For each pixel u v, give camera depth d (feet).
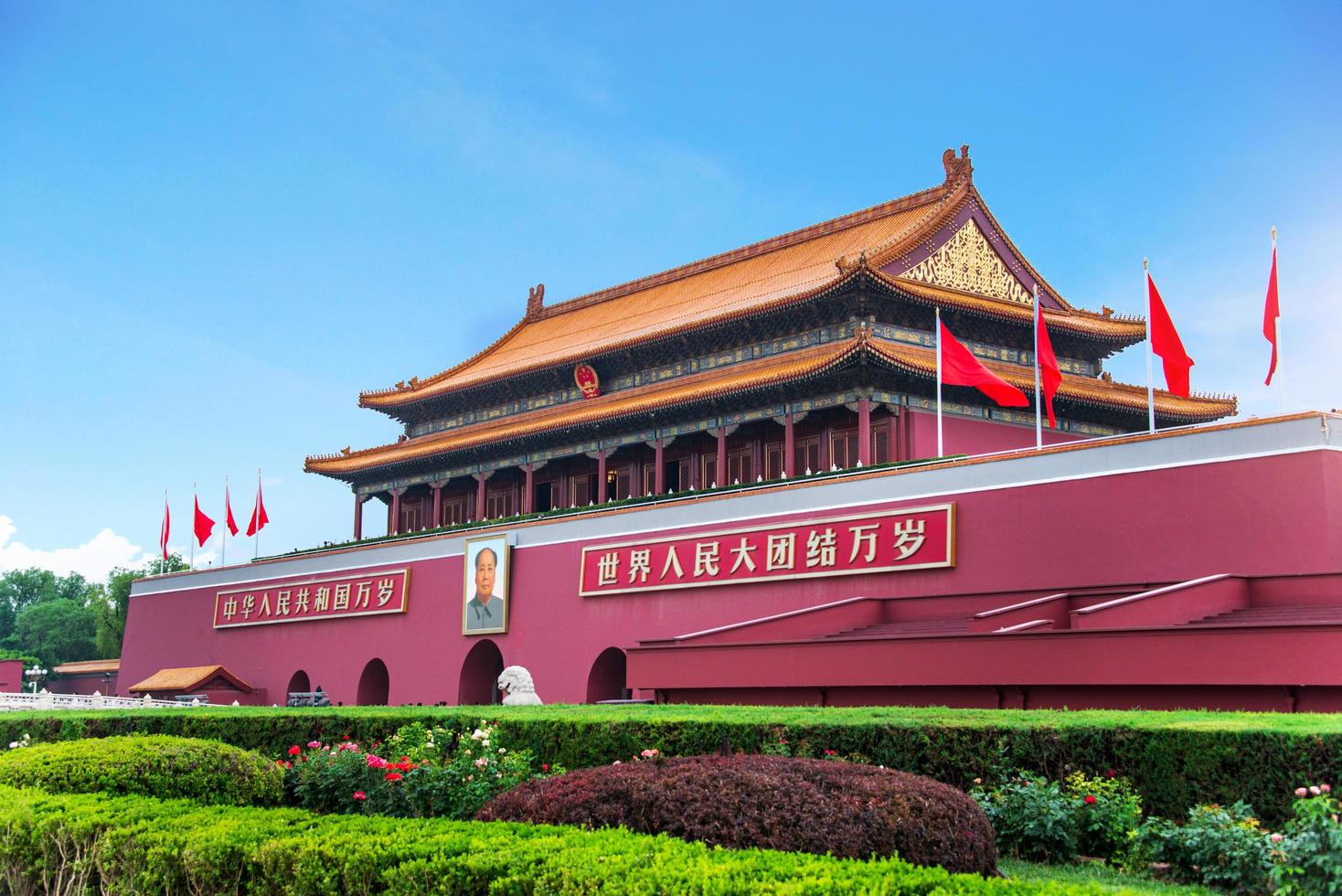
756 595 169.37
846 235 251.39
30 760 72.95
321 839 52.60
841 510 161.38
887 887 40.96
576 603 197.16
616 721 84.28
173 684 263.90
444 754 88.22
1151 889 58.29
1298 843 54.13
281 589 263.90
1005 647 109.70
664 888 42.57
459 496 291.58
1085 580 134.82
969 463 148.77
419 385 299.99
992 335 219.20
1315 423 119.75
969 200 226.38
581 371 250.37
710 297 254.06
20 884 60.49
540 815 58.03
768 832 53.52
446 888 47.34
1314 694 92.38
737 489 195.52
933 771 73.26
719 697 135.74
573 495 262.26
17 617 554.46
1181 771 65.46
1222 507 125.08
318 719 105.91
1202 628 97.50
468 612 217.36
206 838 54.80
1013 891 40.50
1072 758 69.31
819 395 202.69
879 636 122.31
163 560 318.24
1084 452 137.80
